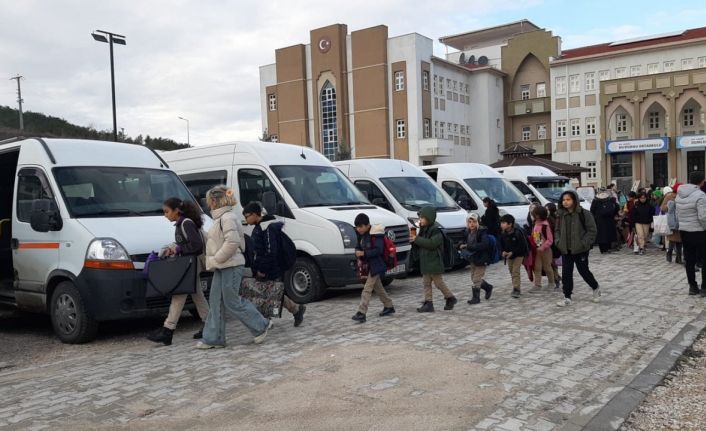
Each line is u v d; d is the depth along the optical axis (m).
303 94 57.16
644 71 52.19
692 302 9.88
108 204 8.86
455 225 14.27
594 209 17.86
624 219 19.28
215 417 5.10
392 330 8.14
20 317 10.70
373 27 53.34
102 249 8.02
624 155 50.78
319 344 7.46
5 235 10.23
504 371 6.16
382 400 5.35
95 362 7.13
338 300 10.90
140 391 5.87
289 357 6.88
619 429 4.84
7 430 4.98
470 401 5.30
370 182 14.52
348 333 8.04
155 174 9.81
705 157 47.28
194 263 7.56
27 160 9.28
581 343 7.29
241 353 7.19
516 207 17.08
